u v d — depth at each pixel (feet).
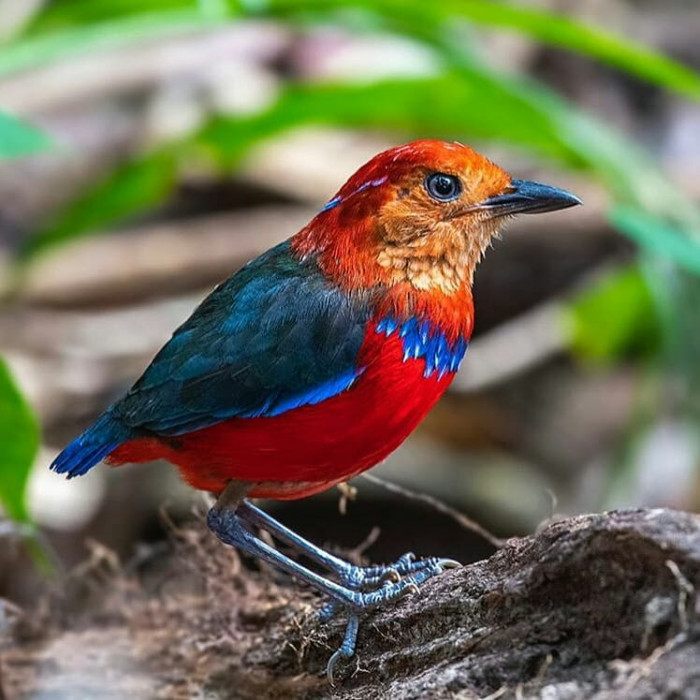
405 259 27.02
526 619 22.00
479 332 58.39
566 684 20.11
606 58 41.47
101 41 39.04
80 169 58.95
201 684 29.04
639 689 18.97
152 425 27.27
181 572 34.04
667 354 42.96
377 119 47.98
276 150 58.23
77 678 30.83
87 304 54.75
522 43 63.98
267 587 32.27
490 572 23.84
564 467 53.26
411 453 49.83
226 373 26.68
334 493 47.60
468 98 45.16
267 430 26.58
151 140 55.98
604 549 20.79
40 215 60.59
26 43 38.96
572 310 52.47
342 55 56.59
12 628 33.83
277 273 27.61
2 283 54.70
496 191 27.76
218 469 27.45
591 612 21.02
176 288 55.52
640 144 63.05
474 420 53.93
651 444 49.90
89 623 34.27
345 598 25.85
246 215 57.98
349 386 26.32
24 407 32.01
